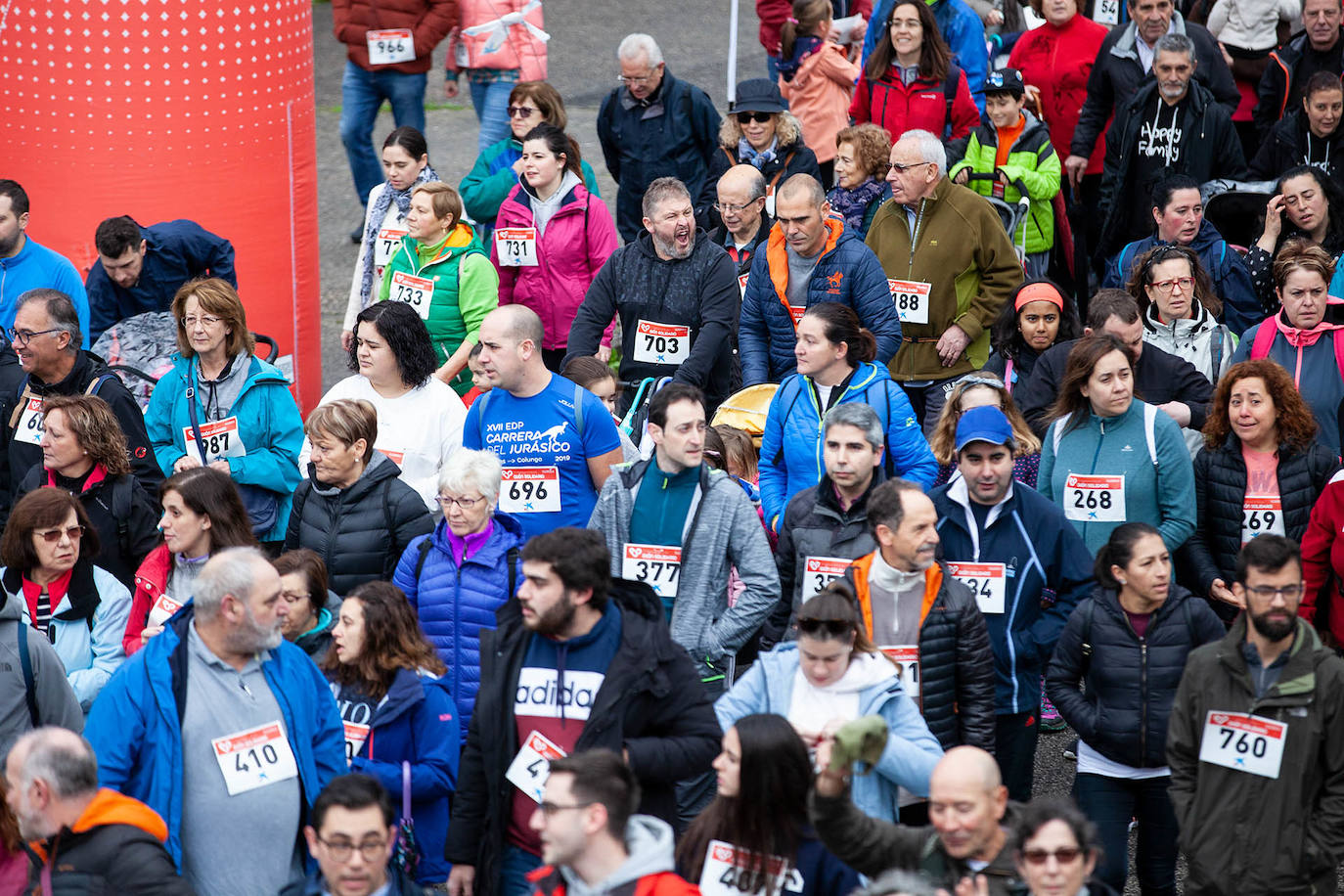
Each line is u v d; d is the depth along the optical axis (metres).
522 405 26.06
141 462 27.03
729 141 38.88
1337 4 39.34
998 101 37.84
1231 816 19.81
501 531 23.30
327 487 25.12
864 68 40.62
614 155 42.47
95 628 23.44
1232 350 29.44
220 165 35.44
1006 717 22.95
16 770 16.83
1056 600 23.23
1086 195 41.88
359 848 17.11
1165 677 21.44
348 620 20.77
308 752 19.05
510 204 35.38
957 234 32.25
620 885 15.45
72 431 24.83
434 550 23.42
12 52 34.38
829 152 44.31
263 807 18.56
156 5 34.06
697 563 23.11
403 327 27.72
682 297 31.02
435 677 21.08
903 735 19.33
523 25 44.66
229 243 33.38
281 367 37.53
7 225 31.78
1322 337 28.58
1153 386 28.39
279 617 18.62
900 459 26.33
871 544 22.80
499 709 18.95
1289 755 19.52
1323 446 25.73
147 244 31.88
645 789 18.86
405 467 27.77
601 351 35.00
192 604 18.94
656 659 18.78
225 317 27.50
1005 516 22.98
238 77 35.22
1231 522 25.72
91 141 34.69
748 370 31.78
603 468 26.08
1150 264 29.45
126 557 25.41
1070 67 42.75
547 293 35.44
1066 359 27.70
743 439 28.11
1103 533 25.58
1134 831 25.84
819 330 25.97
